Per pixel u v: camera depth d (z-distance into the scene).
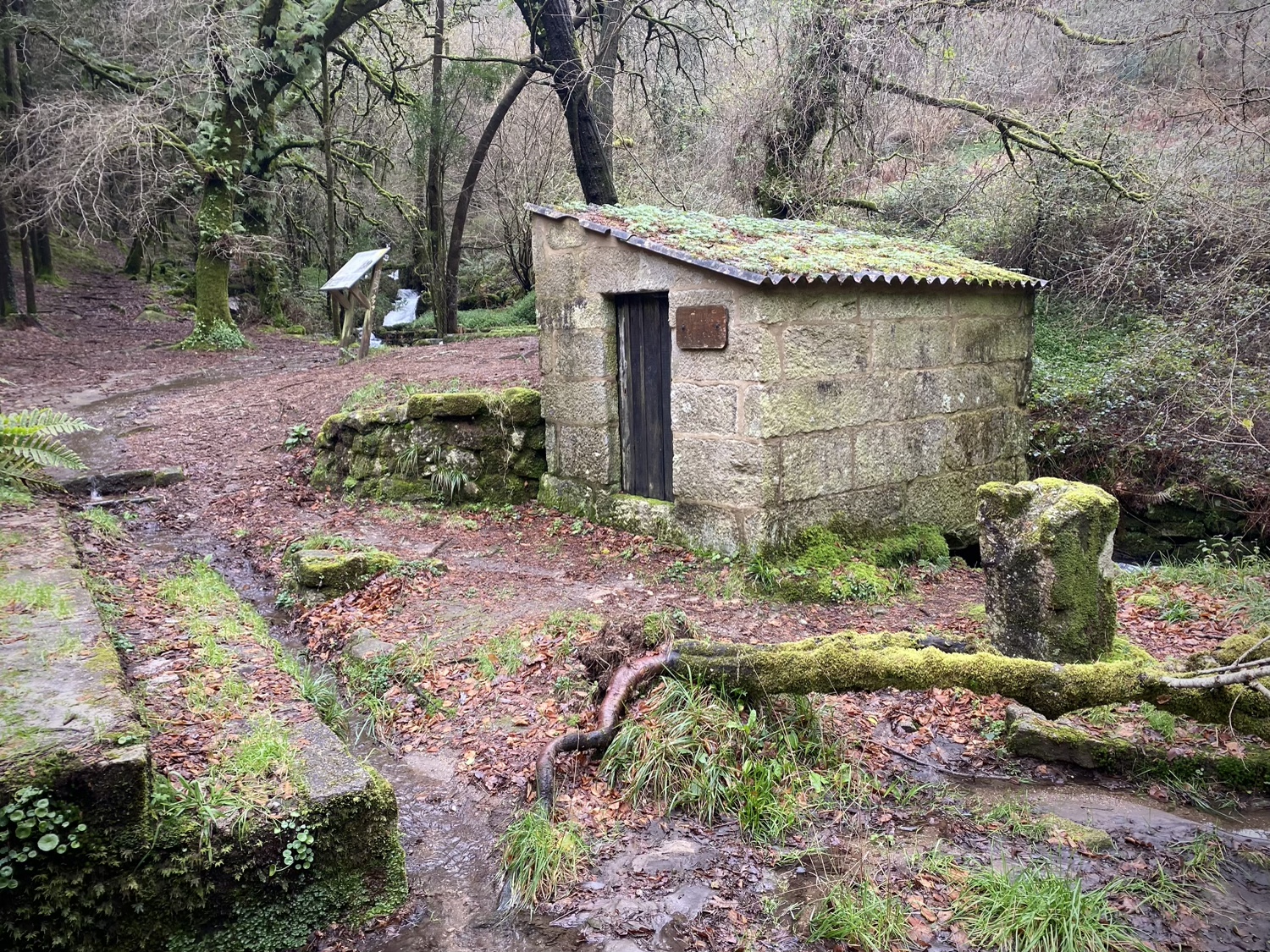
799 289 6.00
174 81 15.66
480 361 12.23
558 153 20.86
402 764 4.14
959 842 3.51
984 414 7.58
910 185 13.07
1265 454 8.11
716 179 13.97
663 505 6.82
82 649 3.48
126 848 2.62
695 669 4.04
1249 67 10.03
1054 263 11.68
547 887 3.22
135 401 12.00
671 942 2.96
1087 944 2.89
